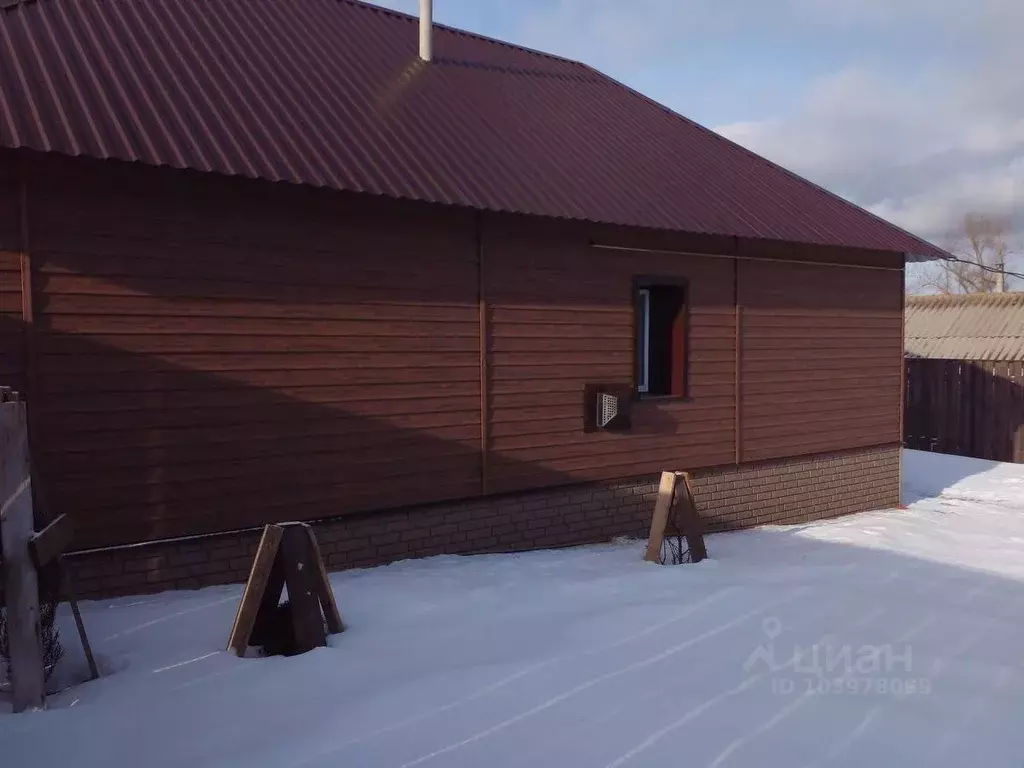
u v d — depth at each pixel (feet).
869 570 22.58
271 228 19.54
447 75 29.32
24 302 16.37
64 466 16.84
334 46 26.89
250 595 13.94
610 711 11.93
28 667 11.37
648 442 27.58
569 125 30.07
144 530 17.84
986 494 40.93
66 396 16.87
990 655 15.34
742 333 30.22
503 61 34.12
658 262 27.50
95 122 16.90
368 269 21.13
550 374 24.89
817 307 32.81
